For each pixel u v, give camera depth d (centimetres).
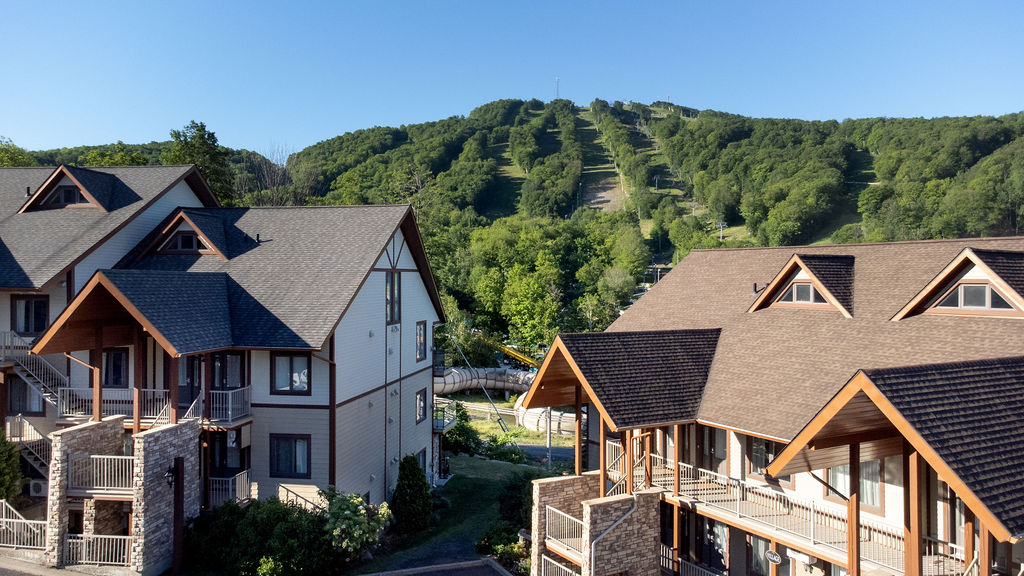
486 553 2402
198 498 2252
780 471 1250
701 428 2175
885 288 2128
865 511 1727
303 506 2431
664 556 2116
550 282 9769
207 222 2898
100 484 2128
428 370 3406
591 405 2642
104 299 2222
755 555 1995
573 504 2039
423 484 2688
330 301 2523
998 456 1063
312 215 3058
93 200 2867
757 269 2688
